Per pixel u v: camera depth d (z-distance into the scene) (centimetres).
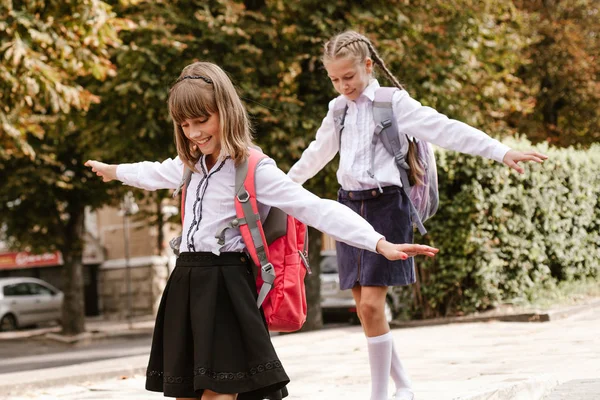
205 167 436
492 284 1396
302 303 429
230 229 419
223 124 418
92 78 2122
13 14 1475
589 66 3266
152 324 3681
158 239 3728
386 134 580
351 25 2052
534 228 1451
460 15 2241
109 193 3030
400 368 607
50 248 3027
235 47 2072
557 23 3194
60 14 1550
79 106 1619
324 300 2522
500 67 2548
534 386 677
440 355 945
